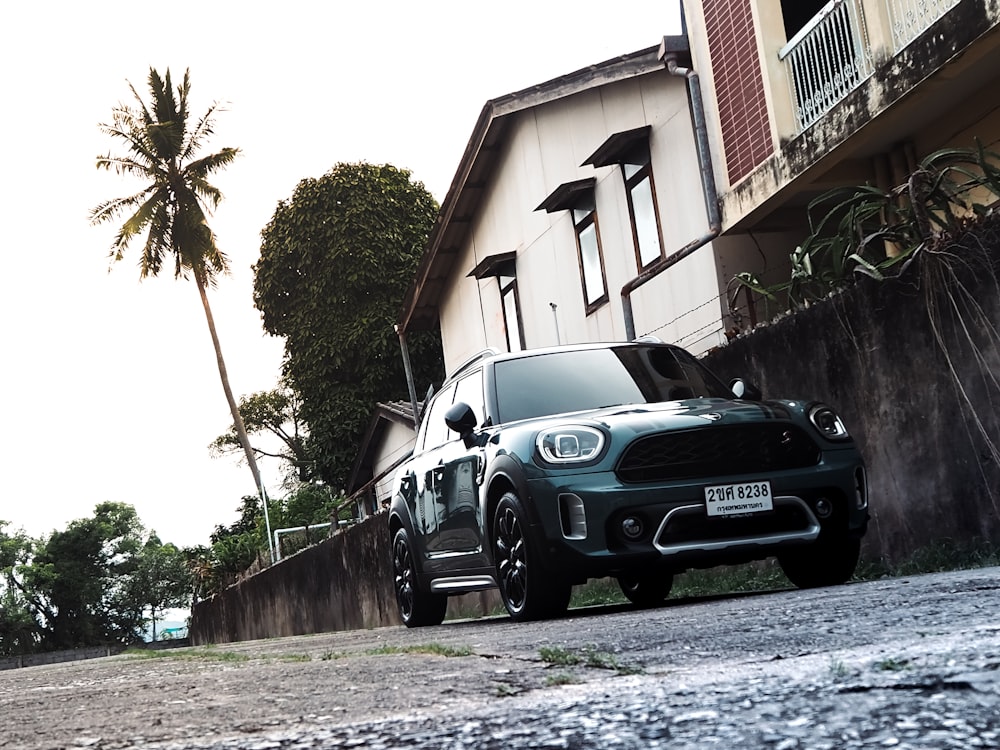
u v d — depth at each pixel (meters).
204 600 34.81
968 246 6.32
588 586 10.24
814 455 5.57
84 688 3.38
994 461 6.26
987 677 1.51
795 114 10.34
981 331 6.27
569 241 15.24
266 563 26.47
